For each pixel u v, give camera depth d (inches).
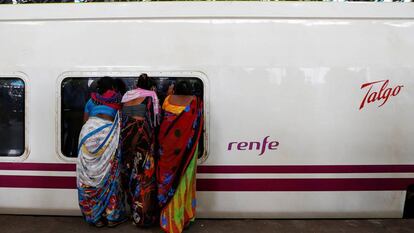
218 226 118.5
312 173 121.3
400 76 120.2
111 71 121.6
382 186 122.2
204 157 120.9
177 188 108.8
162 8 120.5
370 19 120.2
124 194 121.6
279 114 120.2
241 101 120.0
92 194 112.8
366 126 120.6
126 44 121.3
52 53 122.3
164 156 108.3
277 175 121.3
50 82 122.5
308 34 119.9
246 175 121.3
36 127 123.5
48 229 116.2
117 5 121.4
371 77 120.0
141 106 112.0
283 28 119.8
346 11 120.0
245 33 119.8
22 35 122.8
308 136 120.4
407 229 116.7
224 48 120.0
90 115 112.5
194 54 120.3
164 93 121.6
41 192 125.0
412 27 120.5
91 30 121.6
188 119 106.7
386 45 120.3
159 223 118.8
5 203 126.0
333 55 119.8
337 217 123.3
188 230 115.3
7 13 123.0
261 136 120.3
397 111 120.9
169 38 120.6
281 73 119.8
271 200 122.0
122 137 114.6
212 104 120.3
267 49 119.8
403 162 121.6
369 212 123.2
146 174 112.7
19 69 122.9
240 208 122.4
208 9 119.9
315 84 119.8
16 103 124.3
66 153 124.1
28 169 124.5
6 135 125.1
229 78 119.9
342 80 119.7
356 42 120.0
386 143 121.1
